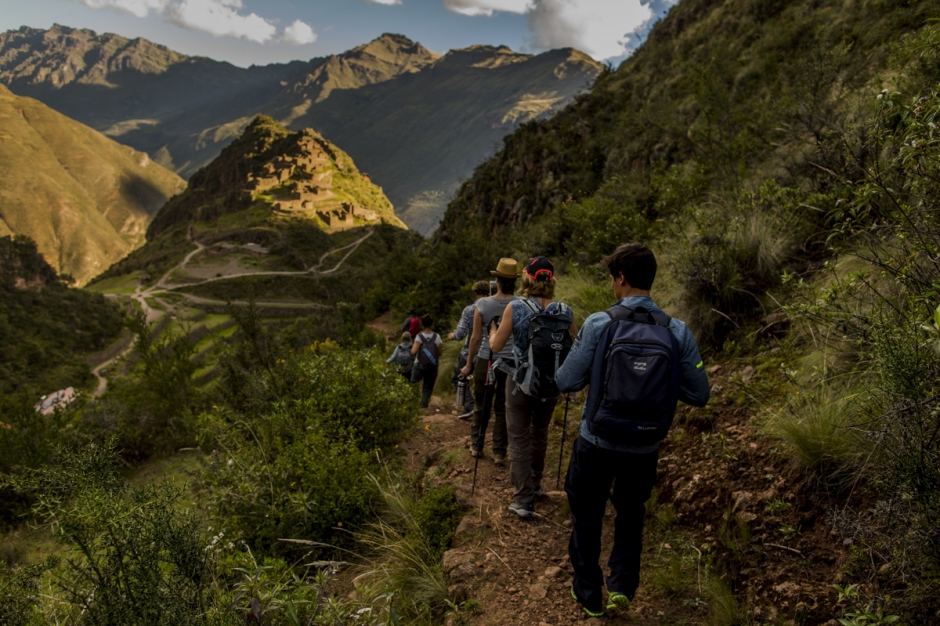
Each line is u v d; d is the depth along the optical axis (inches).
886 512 83.3
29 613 87.6
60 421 459.2
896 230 128.1
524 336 132.5
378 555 145.5
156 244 7180.1
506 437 175.5
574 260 362.3
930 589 74.8
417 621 112.4
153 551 78.5
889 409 89.4
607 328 96.7
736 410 143.3
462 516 148.4
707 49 783.1
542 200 842.8
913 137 104.8
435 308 582.6
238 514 160.7
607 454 96.1
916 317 88.4
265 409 258.2
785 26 583.8
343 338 637.3
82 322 3858.3
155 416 522.3
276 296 4690.0
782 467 115.3
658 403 88.5
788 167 236.2
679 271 194.9
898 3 397.7
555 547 130.0
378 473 185.0
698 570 110.2
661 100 693.9
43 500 80.2
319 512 158.1
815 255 182.1
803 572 96.2
